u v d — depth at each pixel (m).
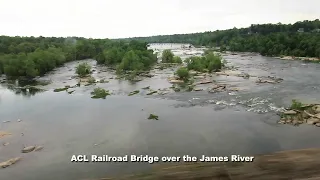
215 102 59.53
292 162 27.02
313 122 44.31
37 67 105.56
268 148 36.12
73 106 60.56
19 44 154.62
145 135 42.19
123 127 46.00
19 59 104.69
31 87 83.62
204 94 67.06
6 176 31.81
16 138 42.56
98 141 40.47
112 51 132.25
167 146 37.91
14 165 34.25
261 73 91.69
